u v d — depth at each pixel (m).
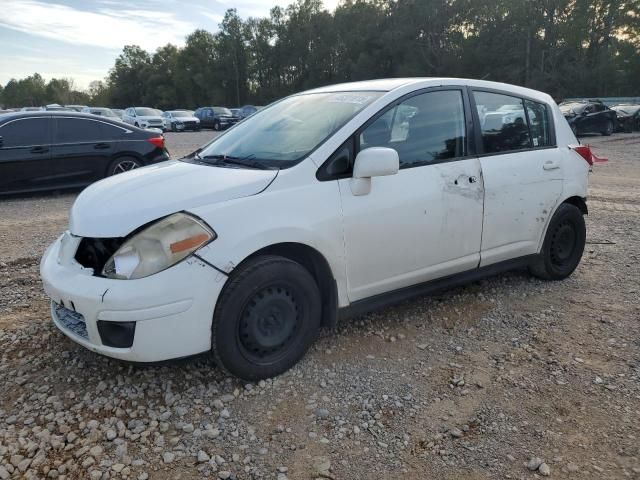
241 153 3.48
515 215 4.07
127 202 2.87
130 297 2.56
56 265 2.98
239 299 2.78
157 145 9.77
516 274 4.86
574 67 44.72
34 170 8.66
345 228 3.13
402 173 3.41
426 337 3.61
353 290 3.28
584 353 3.40
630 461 2.41
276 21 74.75
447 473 2.35
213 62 78.00
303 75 73.31
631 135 23.83
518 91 4.30
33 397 2.86
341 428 2.64
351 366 3.21
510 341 3.57
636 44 47.28
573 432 2.62
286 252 3.10
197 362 3.22
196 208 2.76
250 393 2.91
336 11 68.81
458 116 3.79
